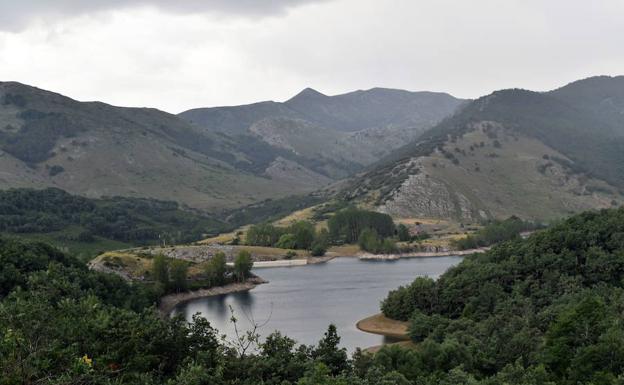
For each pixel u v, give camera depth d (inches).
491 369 3240.7
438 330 4148.6
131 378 2217.0
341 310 6269.7
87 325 2450.8
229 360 2475.4
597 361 2753.4
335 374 2790.4
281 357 2596.0
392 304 5600.4
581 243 5319.9
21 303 1968.5
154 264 7696.9
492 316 4325.8
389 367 3058.6
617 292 4168.3
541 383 2620.6
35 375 1519.4
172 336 2561.5
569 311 3383.4
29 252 5487.2
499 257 5876.0
